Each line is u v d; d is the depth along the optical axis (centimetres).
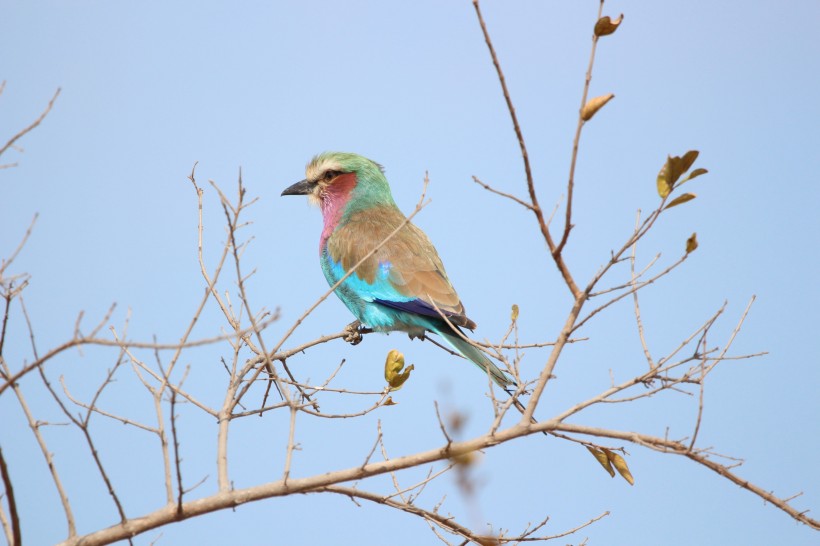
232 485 956
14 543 875
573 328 977
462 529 1063
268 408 1115
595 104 919
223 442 1073
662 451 934
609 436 945
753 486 919
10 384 854
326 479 954
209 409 1123
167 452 966
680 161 924
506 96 924
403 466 950
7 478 858
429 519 1059
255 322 1029
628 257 964
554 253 969
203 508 940
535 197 958
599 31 920
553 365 973
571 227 949
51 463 912
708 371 965
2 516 894
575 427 953
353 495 1041
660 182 935
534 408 960
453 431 809
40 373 850
